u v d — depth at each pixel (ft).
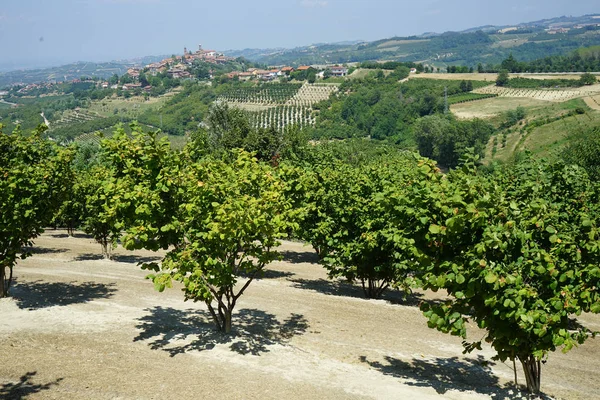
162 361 29.73
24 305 40.73
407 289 49.11
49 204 42.39
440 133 311.06
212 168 34.68
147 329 35.88
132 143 32.40
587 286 23.30
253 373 28.78
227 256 33.96
